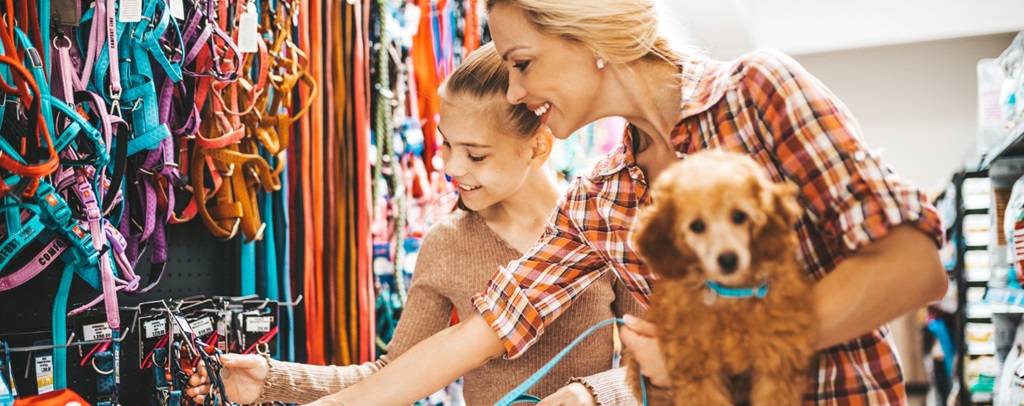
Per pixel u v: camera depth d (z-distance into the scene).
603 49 1.04
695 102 1.02
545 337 1.61
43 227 1.26
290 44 1.76
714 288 0.80
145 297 1.72
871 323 0.83
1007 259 2.22
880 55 6.32
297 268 1.92
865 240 0.83
